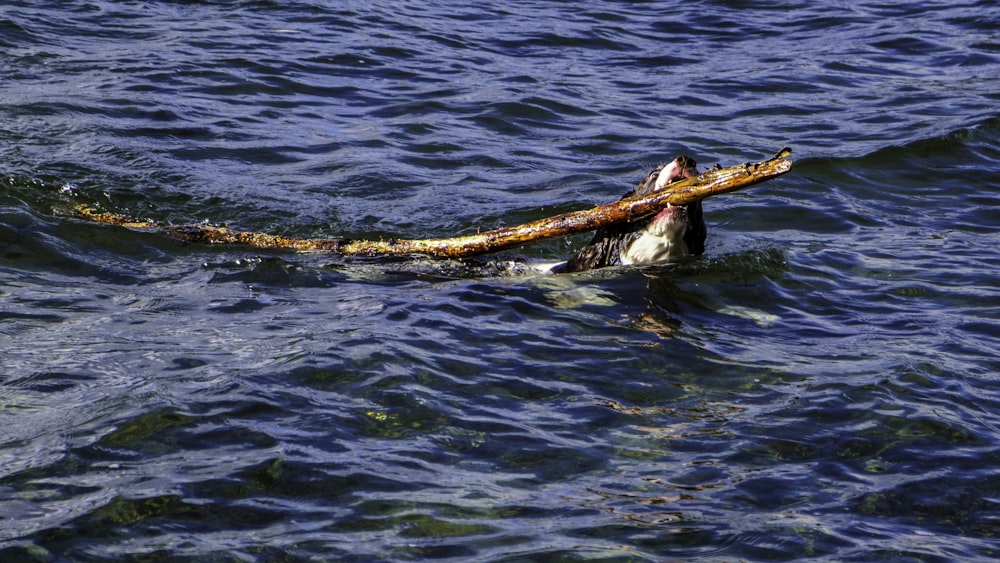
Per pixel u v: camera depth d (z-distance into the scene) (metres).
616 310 17.31
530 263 19.98
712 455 12.77
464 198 23.33
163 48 32.72
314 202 22.73
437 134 27.58
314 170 24.62
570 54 35.72
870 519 11.50
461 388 14.20
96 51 32.00
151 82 29.62
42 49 31.52
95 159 23.80
